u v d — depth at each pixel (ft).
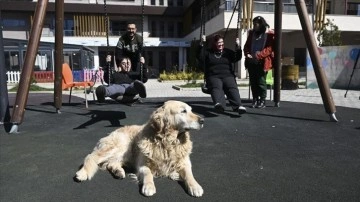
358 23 78.54
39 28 20.17
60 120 21.81
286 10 73.51
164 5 127.24
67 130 18.80
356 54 45.09
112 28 121.39
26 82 19.25
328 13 91.20
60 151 14.67
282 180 11.05
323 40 67.21
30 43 19.92
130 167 12.10
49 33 110.22
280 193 9.97
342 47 46.65
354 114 23.17
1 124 20.54
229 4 69.21
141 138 11.18
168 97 35.29
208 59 22.61
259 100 26.16
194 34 104.01
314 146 15.21
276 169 12.14
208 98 33.76
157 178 11.11
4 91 21.06
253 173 11.72
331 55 48.03
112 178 11.18
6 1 107.45
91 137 17.10
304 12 21.94
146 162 10.90
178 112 10.81
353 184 10.67
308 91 42.37
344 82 47.09
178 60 122.93
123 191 10.15
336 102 30.68
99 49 112.98
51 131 18.61
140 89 19.49
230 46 79.41
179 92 44.42
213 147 15.03
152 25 125.39
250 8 57.82
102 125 20.04
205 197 9.70
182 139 11.09
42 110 26.12
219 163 12.82
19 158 13.76
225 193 9.98
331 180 11.02
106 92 19.42
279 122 20.52
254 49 25.25
